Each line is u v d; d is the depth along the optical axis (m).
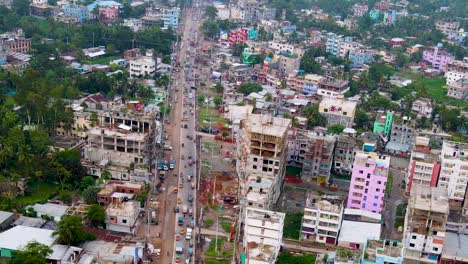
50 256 188.38
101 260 188.38
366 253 191.62
